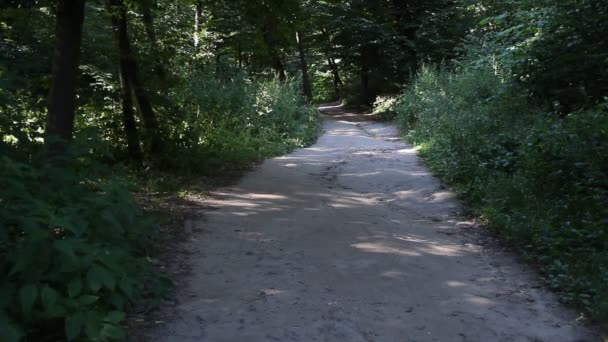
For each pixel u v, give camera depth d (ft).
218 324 15.05
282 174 39.88
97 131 19.67
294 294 17.30
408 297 17.28
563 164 25.45
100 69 36.22
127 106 37.01
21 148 16.97
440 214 28.27
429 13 98.02
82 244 11.57
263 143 53.36
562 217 23.27
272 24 38.09
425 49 98.17
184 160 38.17
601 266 18.34
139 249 18.16
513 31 46.96
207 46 61.93
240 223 25.95
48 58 30.89
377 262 20.56
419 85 73.97
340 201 31.14
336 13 97.04
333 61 146.20
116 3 34.53
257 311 15.96
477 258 21.33
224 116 53.78
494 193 27.96
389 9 97.35
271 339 14.21
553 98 37.60
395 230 25.22
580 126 26.37
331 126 87.20
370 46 100.63
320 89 174.60
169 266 19.58
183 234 23.65
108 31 37.37
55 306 10.85
